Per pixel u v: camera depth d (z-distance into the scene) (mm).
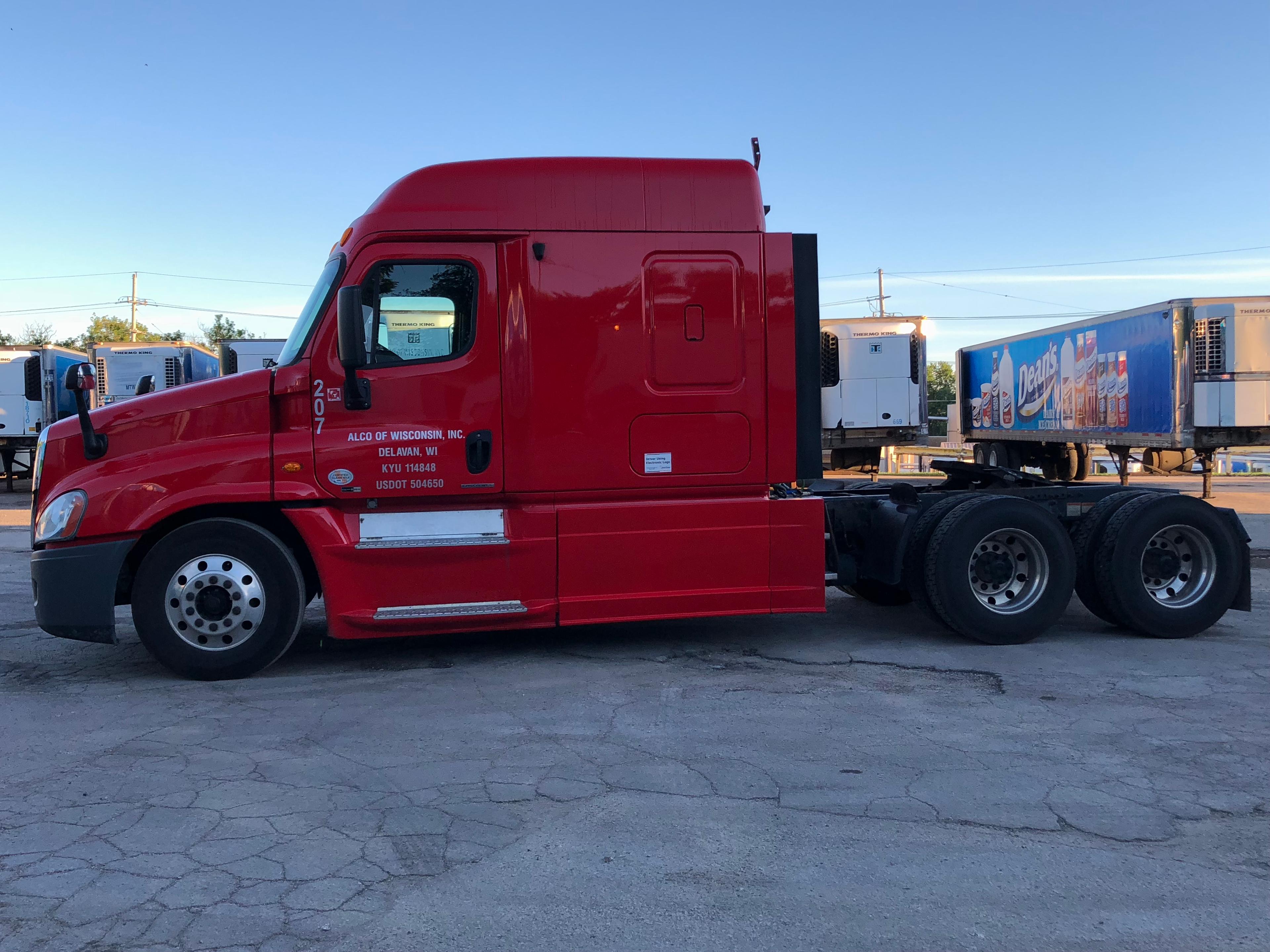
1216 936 2926
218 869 3350
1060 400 18562
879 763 4367
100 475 5758
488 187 6004
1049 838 3580
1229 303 14672
